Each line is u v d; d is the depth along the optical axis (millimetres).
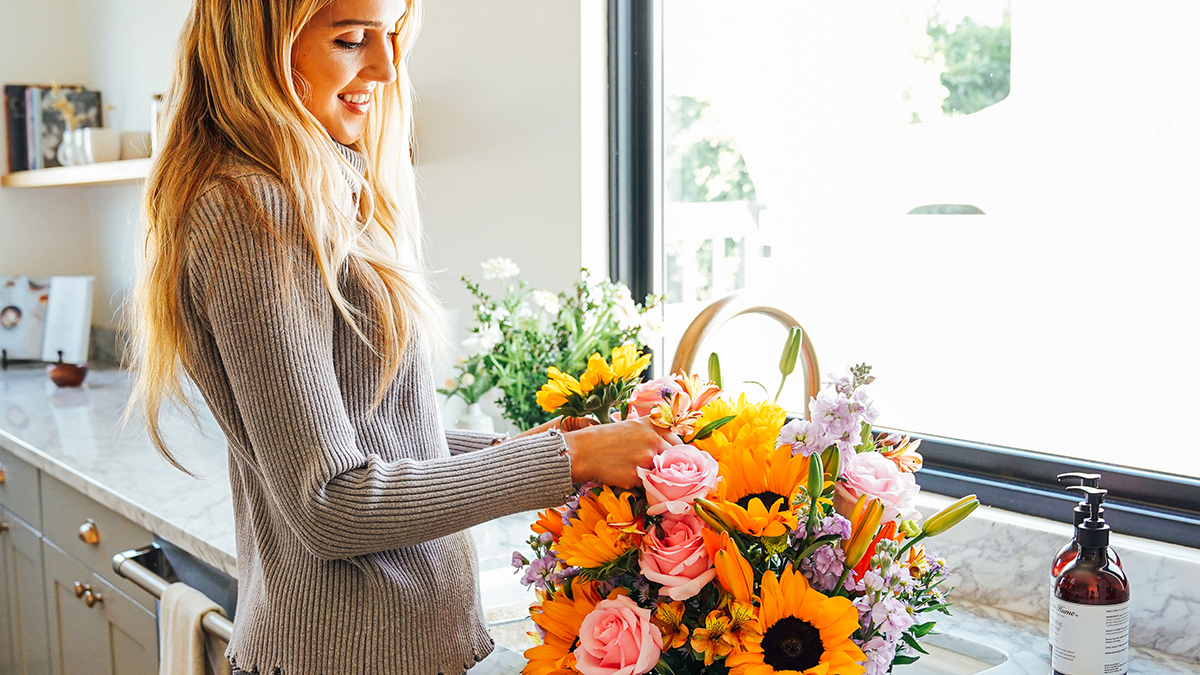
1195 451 1312
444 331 1143
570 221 1898
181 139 979
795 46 1749
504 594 1381
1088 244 1397
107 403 2766
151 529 1703
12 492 2434
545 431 1007
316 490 865
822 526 780
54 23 3516
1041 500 1366
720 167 1902
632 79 1927
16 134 3420
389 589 974
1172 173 1305
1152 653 1164
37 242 3516
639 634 775
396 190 1190
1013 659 1137
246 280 879
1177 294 1312
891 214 1640
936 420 1604
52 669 2275
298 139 937
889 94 1621
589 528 835
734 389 1927
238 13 942
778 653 751
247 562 1100
